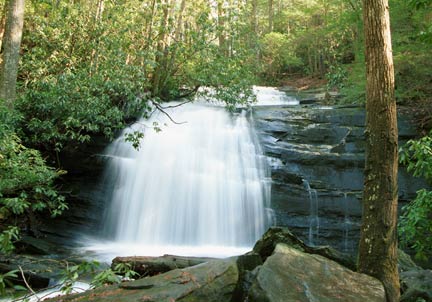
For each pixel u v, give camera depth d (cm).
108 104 1152
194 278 411
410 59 1327
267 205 1177
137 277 596
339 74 1675
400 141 1278
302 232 1134
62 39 1225
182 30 1529
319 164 1206
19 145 836
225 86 1261
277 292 373
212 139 1338
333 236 1116
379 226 414
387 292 400
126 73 1140
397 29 1338
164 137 1339
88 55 1255
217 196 1200
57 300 396
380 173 417
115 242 1159
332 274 405
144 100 1198
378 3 421
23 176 806
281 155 1249
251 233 1162
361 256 427
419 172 525
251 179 1225
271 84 2812
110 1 1283
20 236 987
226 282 412
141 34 1337
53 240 1073
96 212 1196
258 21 3117
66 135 1103
